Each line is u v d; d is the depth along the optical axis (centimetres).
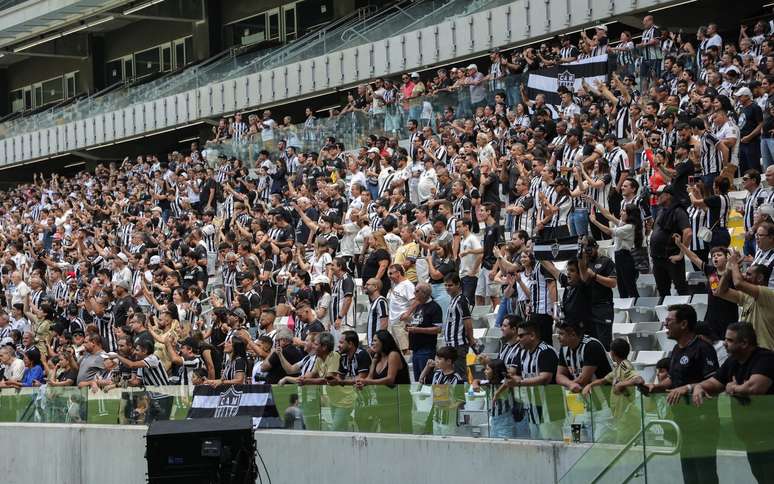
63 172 7088
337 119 3922
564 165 2700
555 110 3312
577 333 1570
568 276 1784
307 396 1883
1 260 4078
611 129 2972
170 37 6700
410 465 1714
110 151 6538
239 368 2073
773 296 1447
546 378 1588
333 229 2845
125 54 7025
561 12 4150
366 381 1795
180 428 1534
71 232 4244
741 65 2936
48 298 3209
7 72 7881
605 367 1539
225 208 3547
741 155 2506
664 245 2078
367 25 4962
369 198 2953
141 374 2255
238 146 4269
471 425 1658
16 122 6888
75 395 2258
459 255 2408
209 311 2856
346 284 2355
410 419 1741
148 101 5988
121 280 3116
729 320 1647
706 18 3984
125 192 4553
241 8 6250
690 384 1358
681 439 1353
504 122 3175
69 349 2452
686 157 2262
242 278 2578
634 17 4006
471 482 1630
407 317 2008
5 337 2941
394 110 3722
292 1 5956
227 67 5616
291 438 1889
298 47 5256
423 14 4709
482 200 2689
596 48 3309
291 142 4069
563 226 2331
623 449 1411
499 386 1616
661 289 2114
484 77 3659
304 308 2064
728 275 1487
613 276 1798
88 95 6675
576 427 1512
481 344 2217
